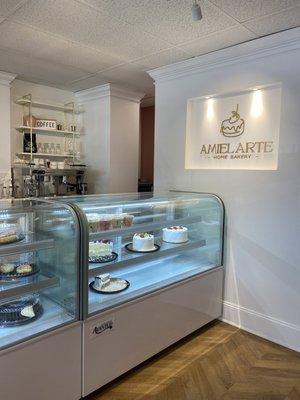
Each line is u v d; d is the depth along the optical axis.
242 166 2.85
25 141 4.07
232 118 2.89
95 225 2.08
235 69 2.81
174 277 2.58
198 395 2.04
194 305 2.67
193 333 2.79
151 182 5.18
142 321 2.21
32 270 1.92
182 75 3.20
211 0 2.02
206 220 3.01
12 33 2.58
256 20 2.28
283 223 2.59
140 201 2.48
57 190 4.39
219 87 2.93
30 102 3.99
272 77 2.59
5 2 2.11
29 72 3.64
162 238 2.76
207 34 2.53
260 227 2.72
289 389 2.11
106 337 1.99
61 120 4.52
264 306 2.74
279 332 2.65
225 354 2.49
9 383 1.59
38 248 1.85
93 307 1.97
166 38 2.62
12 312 1.81
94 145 4.50
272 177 2.63
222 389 2.10
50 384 1.75
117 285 2.25
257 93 2.73
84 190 4.55
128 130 4.50
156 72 3.39
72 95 4.58
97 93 4.32
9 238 1.83
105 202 2.25
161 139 3.45
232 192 2.89
